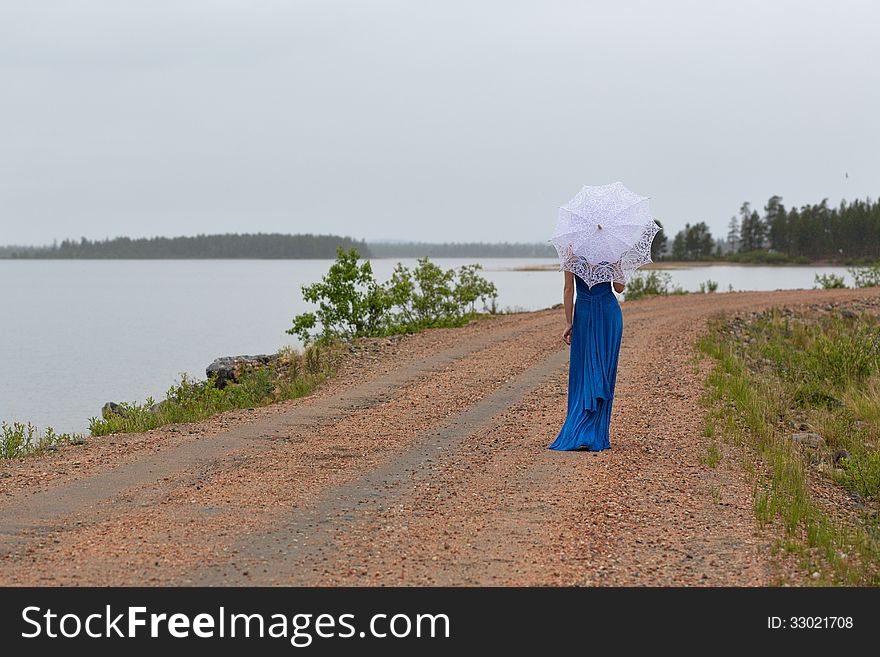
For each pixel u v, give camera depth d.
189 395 18.72
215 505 10.12
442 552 8.45
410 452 12.87
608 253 12.49
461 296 34.38
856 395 20.83
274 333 57.25
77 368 40.19
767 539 9.05
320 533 9.05
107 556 8.36
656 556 8.45
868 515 11.38
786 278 115.00
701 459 12.25
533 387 18.58
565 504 10.00
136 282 171.38
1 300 106.38
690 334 27.77
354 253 29.23
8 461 12.71
